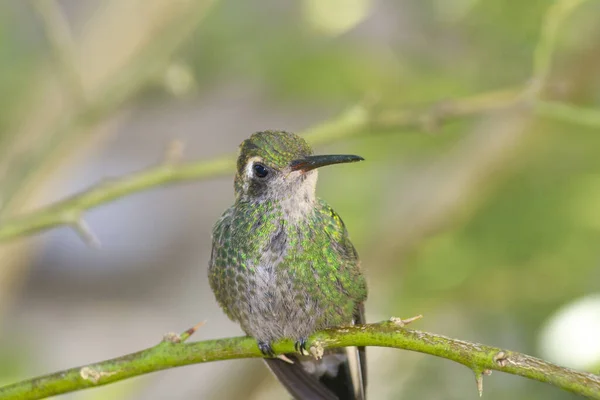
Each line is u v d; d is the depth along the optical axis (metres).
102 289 17.73
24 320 16.45
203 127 17.09
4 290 12.24
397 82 11.57
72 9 13.32
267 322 7.05
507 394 10.20
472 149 11.47
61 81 10.00
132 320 17.38
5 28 12.00
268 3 12.21
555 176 11.33
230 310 7.32
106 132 12.73
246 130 16.77
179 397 11.44
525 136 11.34
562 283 10.73
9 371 12.10
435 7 11.73
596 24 11.21
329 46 11.71
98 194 8.54
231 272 7.17
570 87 11.38
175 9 12.06
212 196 17.80
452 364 10.56
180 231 17.66
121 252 17.72
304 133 9.16
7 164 11.48
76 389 5.94
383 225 11.39
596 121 8.98
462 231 11.35
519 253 11.02
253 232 7.09
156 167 8.77
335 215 7.30
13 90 11.97
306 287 6.98
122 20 12.05
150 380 11.61
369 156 11.52
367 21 12.19
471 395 10.38
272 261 6.99
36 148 10.17
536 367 4.95
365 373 7.60
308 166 7.17
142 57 10.91
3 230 8.23
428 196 11.38
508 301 10.96
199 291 16.16
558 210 11.08
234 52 12.17
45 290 17.50
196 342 6.04
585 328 7.39
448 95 11.48
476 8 11.31
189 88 10.89
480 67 11.62
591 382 4.79
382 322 5.56
